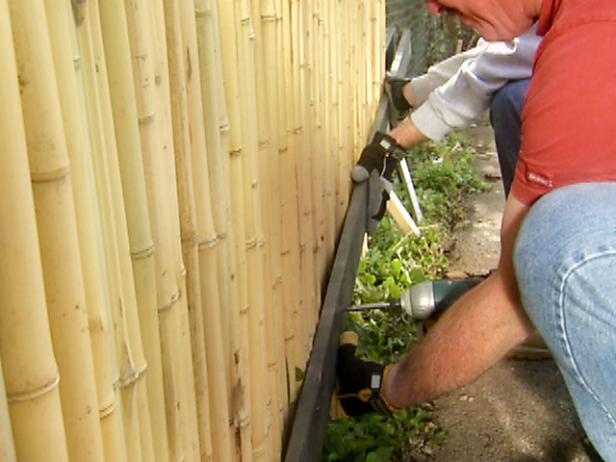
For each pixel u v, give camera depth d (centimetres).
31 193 75
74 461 88
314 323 229
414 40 663
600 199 117
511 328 152
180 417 119
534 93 125
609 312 109
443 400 274
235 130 140
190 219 121
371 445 234
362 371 208
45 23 76
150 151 103
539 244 118
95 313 89
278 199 178
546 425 262
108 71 95
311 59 216
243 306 151
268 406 172
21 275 75
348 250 263
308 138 212
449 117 289
